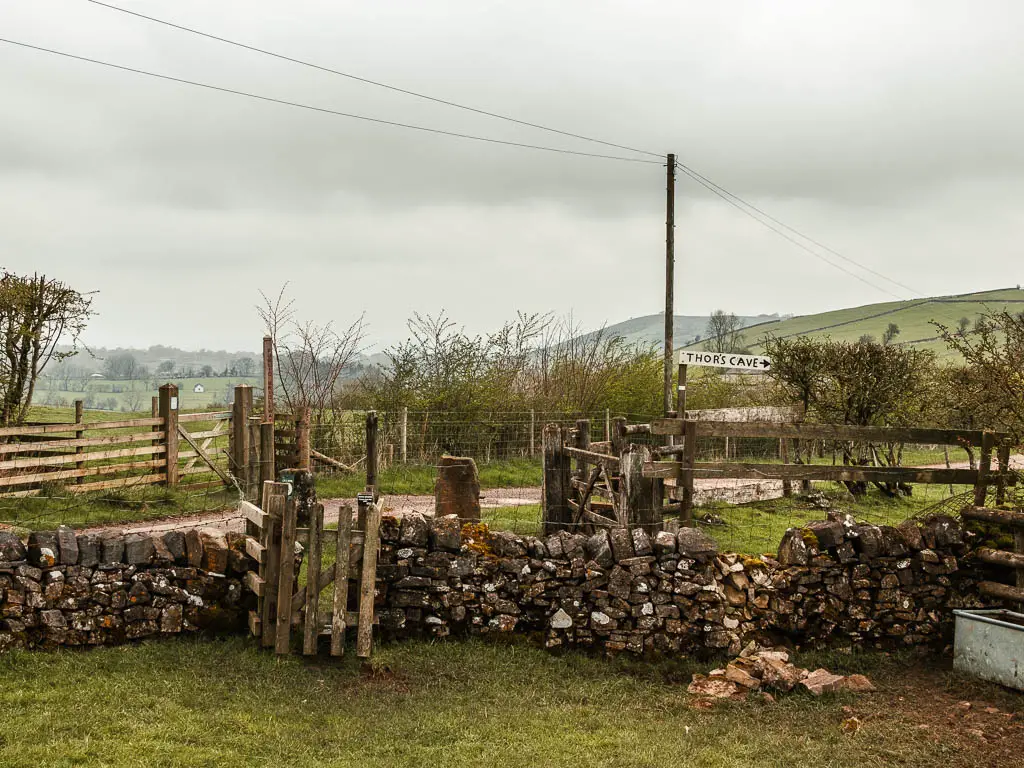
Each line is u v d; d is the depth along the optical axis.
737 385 28.31
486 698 8.38
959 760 7.21
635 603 9.63
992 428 11.55
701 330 161.25
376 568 9.53
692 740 7.55
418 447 23.14
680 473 11.92
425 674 8.84
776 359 20.69
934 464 25.34
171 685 8.07
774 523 14.99
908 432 11.52
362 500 9.34
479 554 9.79
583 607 9.66
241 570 9.50
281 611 8.88
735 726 7.89
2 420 17.97
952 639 10.02
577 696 8.54
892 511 17.31
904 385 19.48
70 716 7.24
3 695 7.58
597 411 26.42
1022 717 8.09
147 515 15.08
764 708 8.34
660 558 9.72
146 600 9.19
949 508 11.98
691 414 17.33
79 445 16.47
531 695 8.48
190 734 7.08
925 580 10.17
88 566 9.04
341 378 23.73
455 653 9.31
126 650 8.84
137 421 17.23
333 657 8.99
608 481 12.91
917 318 102.31
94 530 13.69
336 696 8.20
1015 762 7.16
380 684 8.55
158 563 9.29
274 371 22.61
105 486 16.55
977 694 8.69
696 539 9.74
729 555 10.12
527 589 9.70
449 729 7.59
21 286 17.97
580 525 13.34
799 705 8.42
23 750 6.51
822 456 22.17
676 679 9.16
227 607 9.43
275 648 8.98
